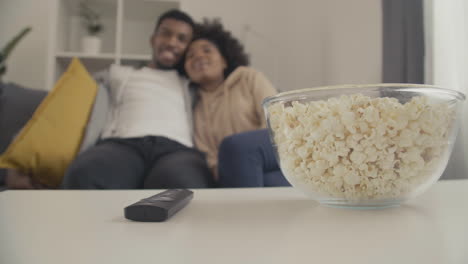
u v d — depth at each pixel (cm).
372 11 158
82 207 29
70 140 108
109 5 227
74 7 225
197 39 158
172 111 126
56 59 197
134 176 96
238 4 241
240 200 34
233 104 132
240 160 83
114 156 95
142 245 17
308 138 27
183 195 29
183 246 17
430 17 126
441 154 27
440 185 45
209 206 30
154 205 23
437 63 124
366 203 27
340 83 183
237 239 18
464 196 35
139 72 138
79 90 119
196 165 98
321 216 25
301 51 224
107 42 233
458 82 114
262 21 242
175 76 145
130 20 235
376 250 16
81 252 16
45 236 19
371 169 26
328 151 27
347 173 26
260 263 14
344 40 181
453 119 28
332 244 17
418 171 26
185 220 24
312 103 27
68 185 85
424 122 26
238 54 159
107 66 217
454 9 116
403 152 26
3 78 218
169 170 92
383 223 22
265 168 86
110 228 21
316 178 28
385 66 135
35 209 28
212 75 145
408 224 22
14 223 22
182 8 233
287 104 29
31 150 101
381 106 26
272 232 20
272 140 33
